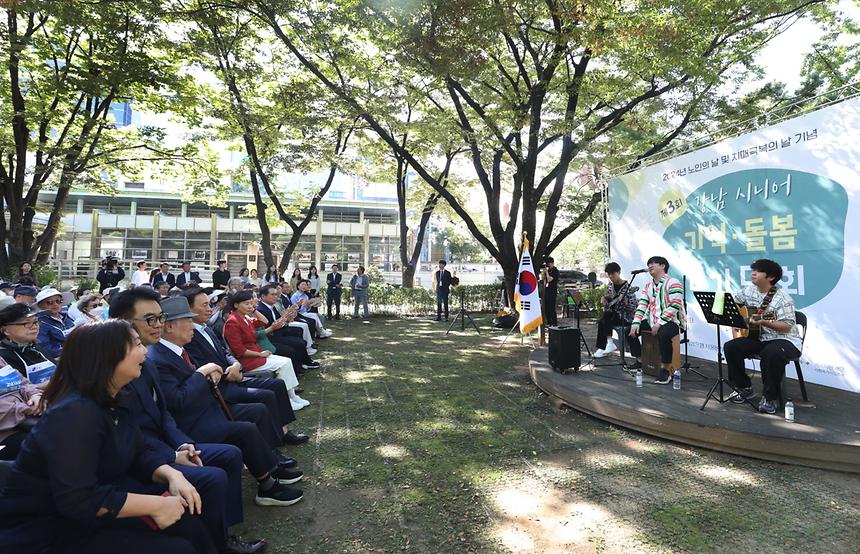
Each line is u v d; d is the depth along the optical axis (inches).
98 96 406.9
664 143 446.9
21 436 98.0
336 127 470.9
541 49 377.4
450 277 495.8
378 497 112.9
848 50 418.9
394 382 227.6
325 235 1119.6
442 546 92.4
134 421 75.9
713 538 94.7
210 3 337.1
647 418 151.6
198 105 470.3
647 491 115.3
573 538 94.8
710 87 382.9
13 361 116.4
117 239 1062.4
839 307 181.5
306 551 91.3
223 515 83.0
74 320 207.8
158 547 64.6
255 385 144.8
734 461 132.7
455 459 135.4
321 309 559.2
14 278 412.8
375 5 292.2
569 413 178.4
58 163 435.2
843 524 100.0
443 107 496.4
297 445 146.9
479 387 217.8
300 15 329.7
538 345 331.0
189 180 594.2
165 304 107.0
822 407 155.3
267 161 509.7
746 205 219.0
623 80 369.4
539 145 424.8
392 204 1266.0
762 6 295.6
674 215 261.6
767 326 150.6
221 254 1095.6
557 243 509.0
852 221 177.3
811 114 191.5
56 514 63.1
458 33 283.6
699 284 246.1
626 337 243.9
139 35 383.2
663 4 296.8
